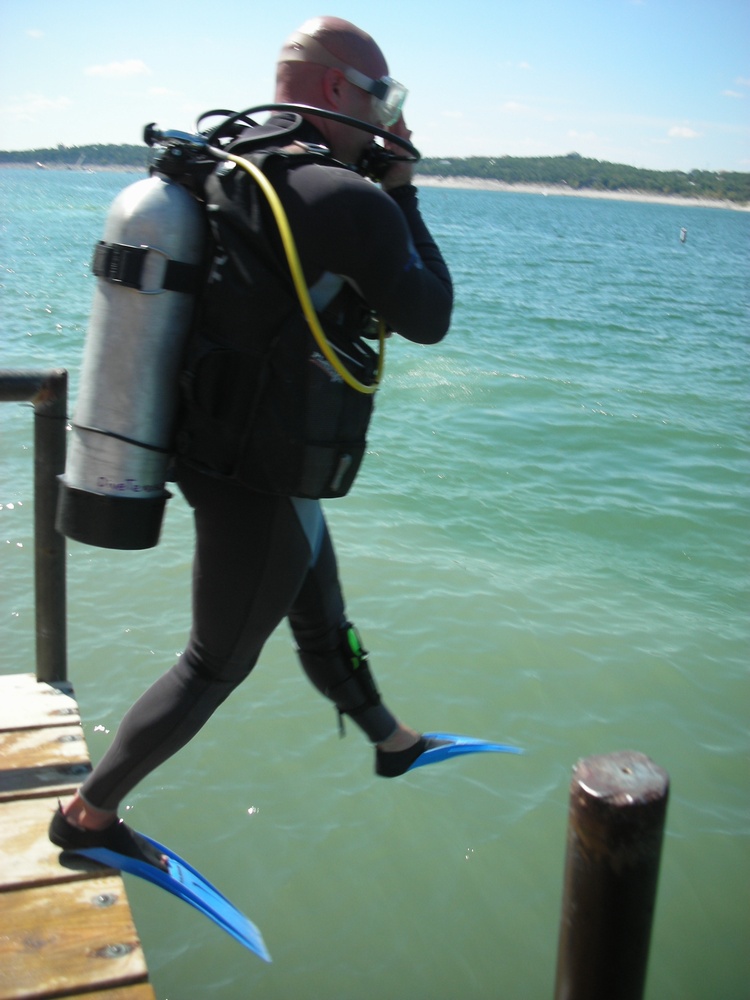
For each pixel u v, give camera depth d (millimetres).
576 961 1463
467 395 10820
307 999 2984
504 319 18719
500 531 6789
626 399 11102
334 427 1703
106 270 1691
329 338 1693
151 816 3699
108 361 1708
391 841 3641
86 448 1740
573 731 4367
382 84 1813
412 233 1872
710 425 10031
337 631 2090
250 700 4457
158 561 5793
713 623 5473
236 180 1666
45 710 2631
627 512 7316
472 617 5328
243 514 1773
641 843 1369
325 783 3934
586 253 45438
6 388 2457
